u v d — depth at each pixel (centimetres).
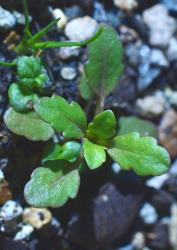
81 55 12
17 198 12
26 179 12
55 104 10
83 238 13
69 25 12
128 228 13
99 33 10
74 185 11
